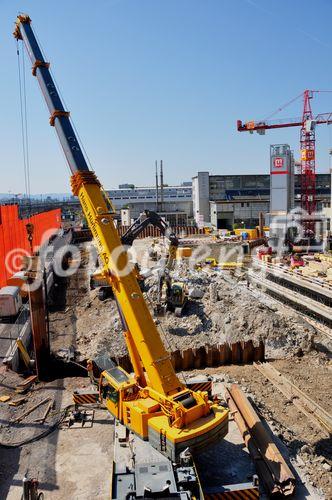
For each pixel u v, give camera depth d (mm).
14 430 15109
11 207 34156
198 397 11891
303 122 68062
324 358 23562
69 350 23875
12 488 12211
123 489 10289
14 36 18344
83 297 34906
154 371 12055
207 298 30953
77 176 13406
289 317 28516
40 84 15602
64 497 11844
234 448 13633
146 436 11883
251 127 82250
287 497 11711
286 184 58219
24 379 19250
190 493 9906
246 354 22344
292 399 17938
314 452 13977
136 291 12516
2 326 25938
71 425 15344
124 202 120062
